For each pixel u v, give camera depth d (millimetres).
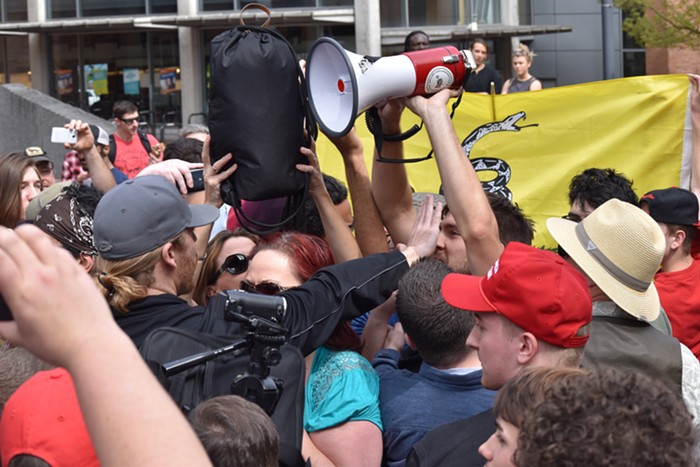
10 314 1024
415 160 3240
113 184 5859
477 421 2424
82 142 5789
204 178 3244
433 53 3039
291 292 2760
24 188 5090
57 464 1794
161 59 20422
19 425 1831
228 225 4504
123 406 968
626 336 2908
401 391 2859
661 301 3877
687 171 5371
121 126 9688
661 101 5375
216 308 2629
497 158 5656
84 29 20234
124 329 2611
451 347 2805
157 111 20500
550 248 5551
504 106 5637
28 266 964
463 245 3490
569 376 1581
